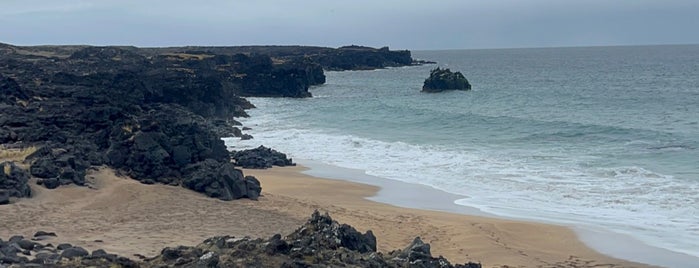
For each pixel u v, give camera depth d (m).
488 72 195.62
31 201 28.50
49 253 18.48
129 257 19.34
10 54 106.62
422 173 42.41
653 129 59.53
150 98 65.94
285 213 30.33
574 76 160.88
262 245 17.08
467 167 43.47
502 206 33.38
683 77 144.00
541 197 34.88
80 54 111.19
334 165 46.47
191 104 71.12
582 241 27.39
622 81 136.25
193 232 25.58
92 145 37.31
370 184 39.75
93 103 44.81
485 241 27.05
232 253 16.55
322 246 18.16
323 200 35.16
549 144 52.22
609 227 29.14
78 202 29.25
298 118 76.88
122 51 122.94
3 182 28.77
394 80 162.62
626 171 39.72
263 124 71.50
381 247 25.05
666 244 26.77
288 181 40.81
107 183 32.84
